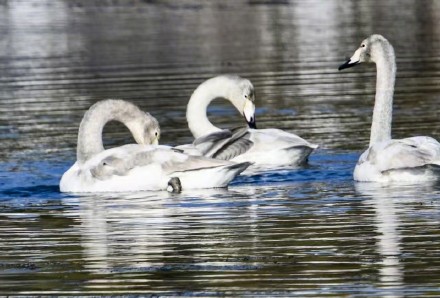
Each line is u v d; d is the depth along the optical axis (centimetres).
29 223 1486
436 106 2466
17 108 2678
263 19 5069
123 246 1328
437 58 3384
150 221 1466
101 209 1568
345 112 2455
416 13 4956
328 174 1800
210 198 1620
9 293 1142
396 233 1340
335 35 4212
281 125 2320
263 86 2931
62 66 3566
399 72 3095
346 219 1430
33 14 5781
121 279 1178
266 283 1143
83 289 1147
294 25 4716
